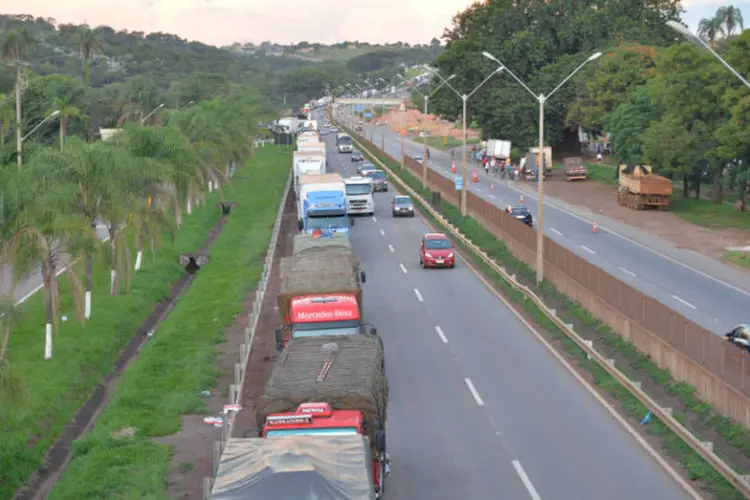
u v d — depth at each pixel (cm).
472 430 2548
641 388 2869
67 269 3528
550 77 12100
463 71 13188
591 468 2239
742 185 7350
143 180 4653
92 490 2106
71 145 4103
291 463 1577
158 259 5634
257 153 16600
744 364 2456
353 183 7931
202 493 2117
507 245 5884
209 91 16475
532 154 10994
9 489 2200
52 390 2956
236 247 6488
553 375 3100
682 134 7556
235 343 3709
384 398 2286
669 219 7269
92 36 13762
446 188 8550
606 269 5225
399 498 2080
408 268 5397
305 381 2077
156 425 2627
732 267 5297
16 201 3212
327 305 2892
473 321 3972
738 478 2020
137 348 3866
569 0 13912
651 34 13500
